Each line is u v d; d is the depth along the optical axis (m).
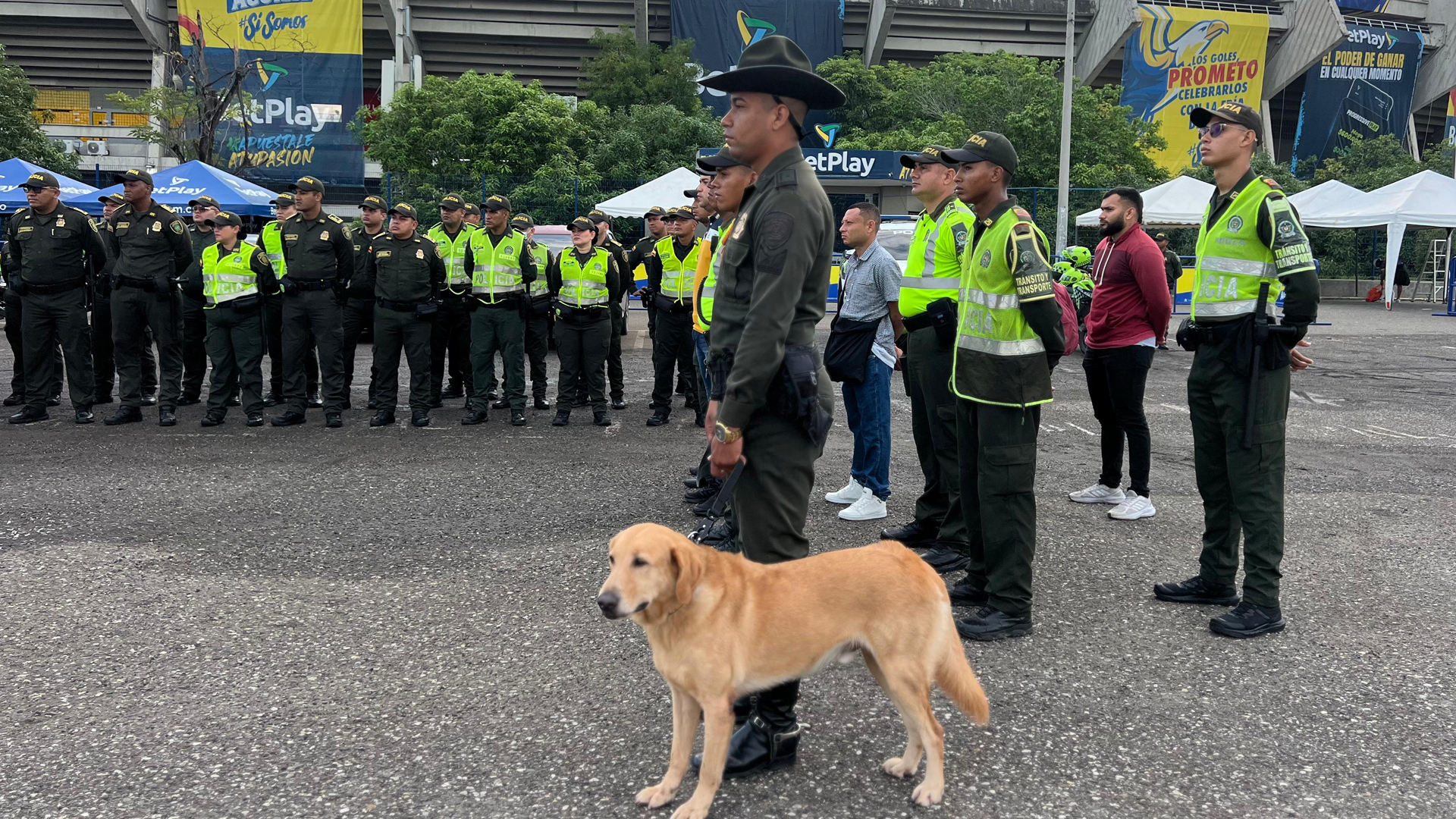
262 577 4.71
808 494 3.11
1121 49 39.72
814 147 26.83
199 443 7.80
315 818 2.72
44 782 2.90
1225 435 4.18
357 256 9.52
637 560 2.49
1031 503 4.02
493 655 3.83
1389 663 3.79
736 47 37.50
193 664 3.74
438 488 6.46
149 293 8.34
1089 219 19.08
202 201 9.50
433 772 2.97
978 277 4.03
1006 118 28.59
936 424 4.98
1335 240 29.27
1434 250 28.14
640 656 3.82
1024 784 2.91
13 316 9.21
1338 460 7.57
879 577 2.78
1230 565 4.38
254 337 8.45
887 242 16.25
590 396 9.26
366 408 9.71
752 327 2.82
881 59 41.59
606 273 8.62
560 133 26.61
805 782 2.92
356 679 3.62
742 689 2.70
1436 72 43.34
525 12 38.91
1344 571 4.91
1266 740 3.18
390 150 26.56
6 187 16.45
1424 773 2.98
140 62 39.00
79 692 3.50
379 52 39.12
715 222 6.72
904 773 2.94
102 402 9.55
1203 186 19.70
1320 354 14.97
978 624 4.02
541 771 2.98
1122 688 3.57
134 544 5.17
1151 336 5.66
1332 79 40.59
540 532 5.50
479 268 8.66
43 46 37.97
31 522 5.55
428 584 4.63
